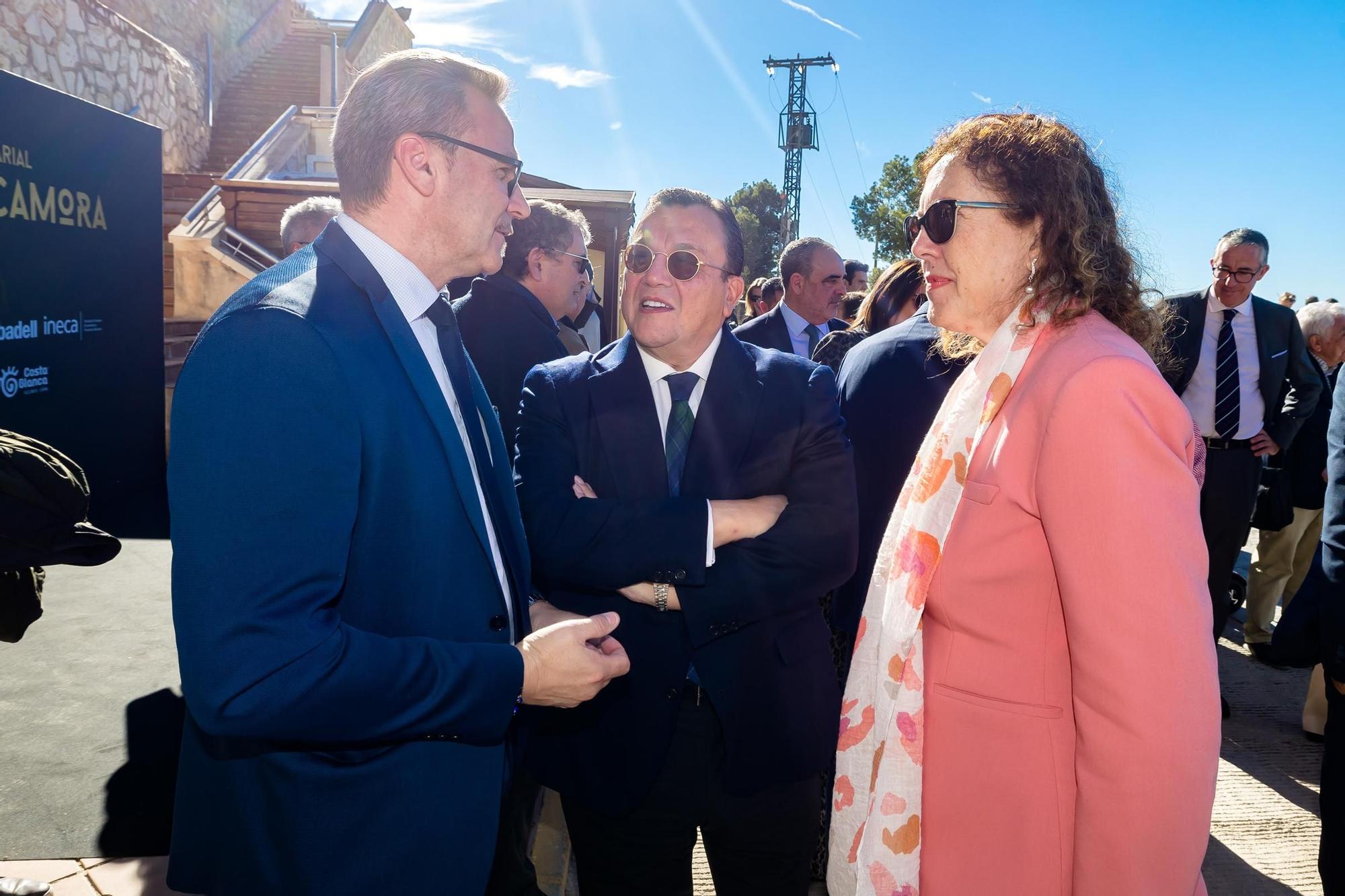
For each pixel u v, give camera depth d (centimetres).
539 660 115
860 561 223
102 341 558
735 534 151
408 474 107
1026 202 114
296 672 92
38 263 491
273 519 93
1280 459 410
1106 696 95
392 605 108
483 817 117
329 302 107
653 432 163
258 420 94
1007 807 109
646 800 158
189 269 866
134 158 584
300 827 105
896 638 120
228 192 924
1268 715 375
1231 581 452
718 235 160
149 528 530
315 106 1516
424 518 109
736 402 164
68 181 518
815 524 156
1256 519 416
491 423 143
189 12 1448
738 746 153
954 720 113
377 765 108
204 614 92
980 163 117
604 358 176
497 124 121
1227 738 352
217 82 1546
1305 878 258
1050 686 108
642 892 164
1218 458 376
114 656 336
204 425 93
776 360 174
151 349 617
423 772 110
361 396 103
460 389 131
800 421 163
